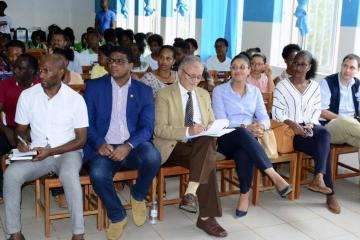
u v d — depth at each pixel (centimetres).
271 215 289
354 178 363
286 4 514
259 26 534
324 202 312
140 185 252
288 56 389
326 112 338
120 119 260
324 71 469
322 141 289
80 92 301
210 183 254
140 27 924
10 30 816
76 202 228
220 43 501
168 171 265
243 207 283
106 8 842
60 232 259
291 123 299
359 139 309
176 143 263
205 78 411
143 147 252
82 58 502
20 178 228
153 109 265
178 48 367
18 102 245
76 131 247
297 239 257
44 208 256
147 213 283
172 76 330
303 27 469
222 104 296
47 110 243
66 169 231
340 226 276
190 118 270
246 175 275
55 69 234
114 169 249
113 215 242
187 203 242
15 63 268
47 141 245
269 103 338
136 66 428
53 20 1109
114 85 260
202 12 623
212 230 257
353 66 335
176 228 267
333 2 455
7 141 275
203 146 246
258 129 283
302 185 345
